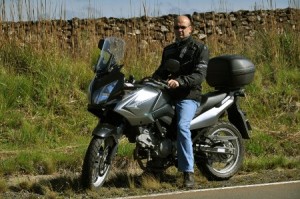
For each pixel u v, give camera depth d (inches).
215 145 336.2
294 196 296.4
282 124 489.1
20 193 309.3
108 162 308.2
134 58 562.3
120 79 306.8
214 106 336.5
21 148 423.2
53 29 557.3
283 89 539.8
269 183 327.3
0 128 446.3
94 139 300.4
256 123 488.7
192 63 321.7
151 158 323.3
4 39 531.2
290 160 386.9
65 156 381.1
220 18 715.4
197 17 716.7
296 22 641.6
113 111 304.3
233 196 296.5
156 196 297.9
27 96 483.2
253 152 415.8
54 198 297.1
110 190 308.8
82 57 557.9
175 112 324.5
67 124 462.3
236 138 345.1
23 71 510.6
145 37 653.3
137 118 309.3
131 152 384.5
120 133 308.2
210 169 335.9
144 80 322.3
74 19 639.8
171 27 695.7
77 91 498.0
